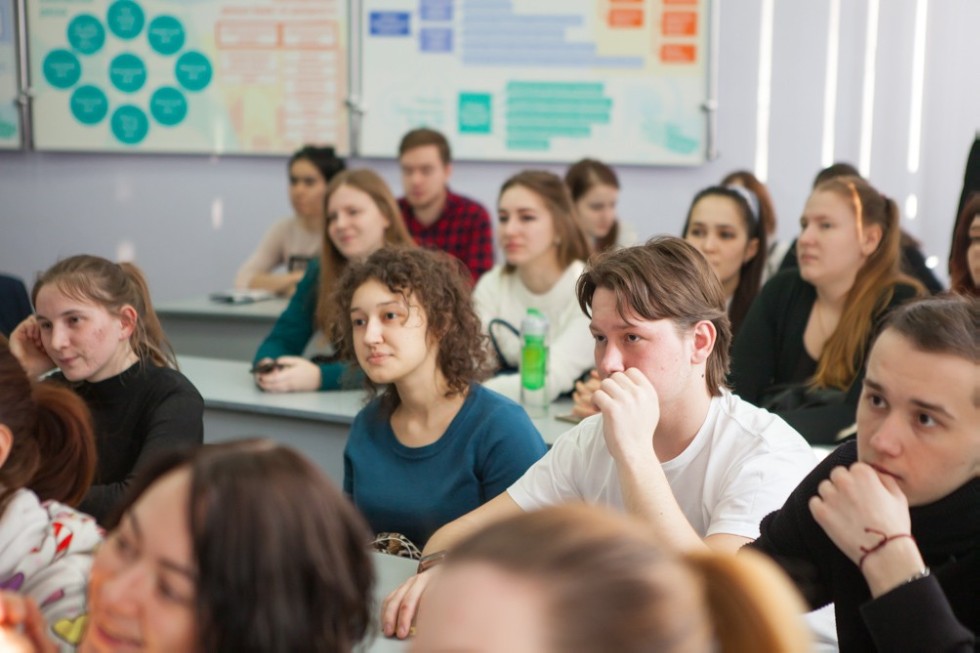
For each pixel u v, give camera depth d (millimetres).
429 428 1916
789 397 2559
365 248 3160
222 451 768
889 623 977
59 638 1056
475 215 4441
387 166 5168
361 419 1997
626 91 4867
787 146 4766
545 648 500
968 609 1070
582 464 1616
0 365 1177
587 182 4145
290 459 768
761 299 2797
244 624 716
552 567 515
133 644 729
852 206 2553
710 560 582
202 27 5215
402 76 5047
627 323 1438
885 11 4543
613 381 1401
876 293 2521
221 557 715
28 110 5449
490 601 511
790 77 4719
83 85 5383
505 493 1676
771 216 3773
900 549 992
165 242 5488
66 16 5352
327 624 750
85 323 1957
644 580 515
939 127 4516
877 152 4633
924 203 4570
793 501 1238
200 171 5391
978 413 980
